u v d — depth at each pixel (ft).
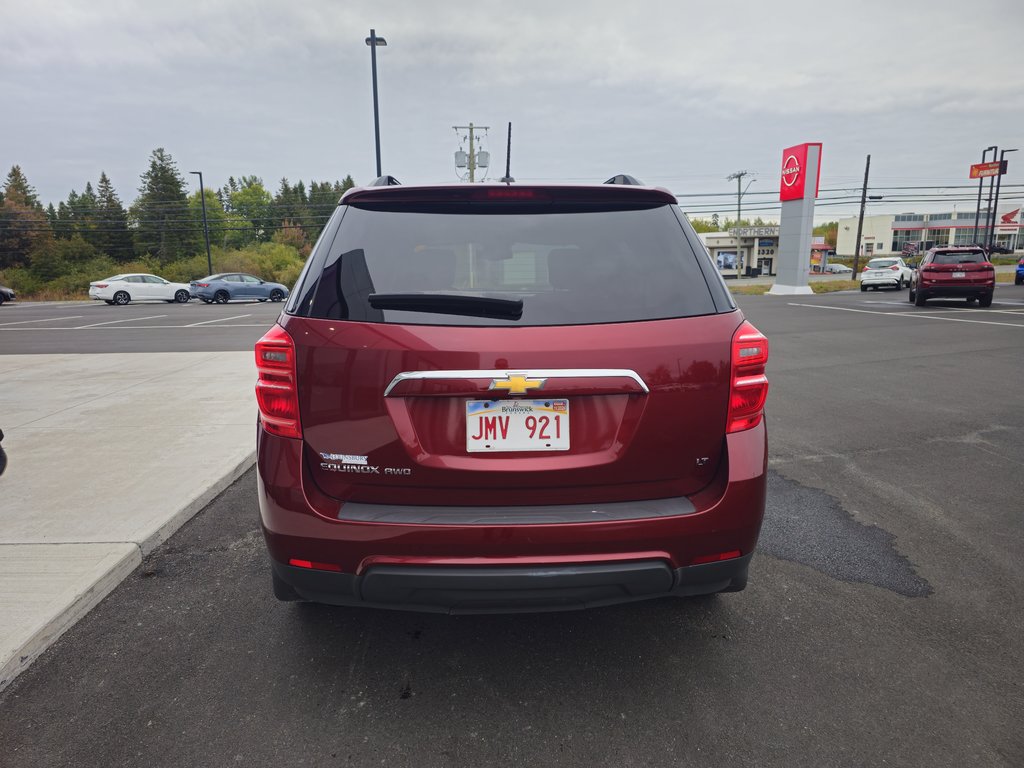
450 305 6.10
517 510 6.16
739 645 7.80
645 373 6.09
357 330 6.08
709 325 6.31
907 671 7.25
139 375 25.93
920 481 13.48
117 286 97.30
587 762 5.92
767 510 12.01
